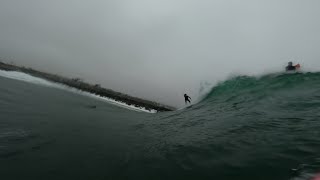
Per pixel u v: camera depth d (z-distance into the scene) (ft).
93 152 29.66
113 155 28.89
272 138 29.35
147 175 23.27
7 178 21.17
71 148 30.37
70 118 51.52
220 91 85.61
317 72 69.00
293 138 28.17
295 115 37.70
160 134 40.45
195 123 46.83
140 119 63.21
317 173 19.93
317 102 42.96
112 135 39.50
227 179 21.43
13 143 28.89
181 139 35.19
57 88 150.92
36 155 26.66
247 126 36.14
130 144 34.01
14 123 37.29
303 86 57.98
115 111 86.12
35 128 36.88
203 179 21.89
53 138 33.47
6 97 61.36
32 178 21.72
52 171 23.41
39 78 167.22
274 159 23.72
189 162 25.79
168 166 25.21
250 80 81.76
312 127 30.91
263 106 48.73
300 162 22.31
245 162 24.08
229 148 28.37
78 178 22.43
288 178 20.03
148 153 29.60
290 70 78.79
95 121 52.90
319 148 24.61
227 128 37.55
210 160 25.75
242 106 54.34
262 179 20.61
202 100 85.87
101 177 22.80
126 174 23.54
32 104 60.54
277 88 62.59
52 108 61.52
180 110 79.25
